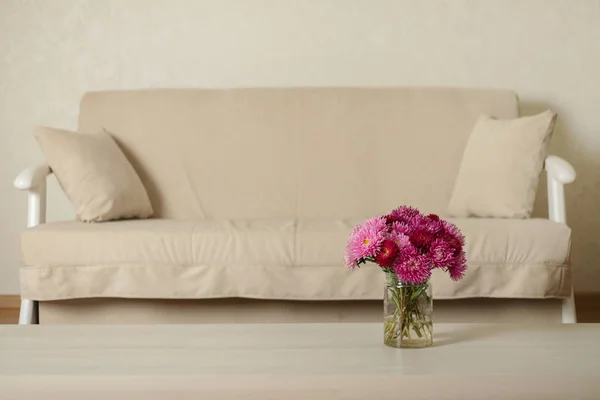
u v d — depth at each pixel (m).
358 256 1.43
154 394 1.20
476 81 3.32
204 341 1.46
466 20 3.31
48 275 2.26
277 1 3.34
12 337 1.50
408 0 3.32
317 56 3.34
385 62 3.33
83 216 2.52
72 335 1.51
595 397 1.19
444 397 1.20
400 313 1.40
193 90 3.03
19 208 3.39
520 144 2.56
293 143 2.93
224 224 2.40
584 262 3.34
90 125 2.97
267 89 3.01
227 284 2.23
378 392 1.20
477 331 1.54
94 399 1.21
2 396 1.21
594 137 3.32
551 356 1.31
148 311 2.30
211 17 3.35
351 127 2.93
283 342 1.45
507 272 2.22
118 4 3.35
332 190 2.88
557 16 3.30
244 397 1.20
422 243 1.40
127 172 2.74
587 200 3.34
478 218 2.48
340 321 2.29
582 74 3.31
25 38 3.37
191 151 2.93
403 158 2.89
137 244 2.25
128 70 3.37
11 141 3.39
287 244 2.24
